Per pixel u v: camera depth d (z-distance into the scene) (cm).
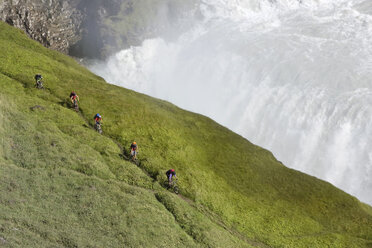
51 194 2789
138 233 2769
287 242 3769
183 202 3681
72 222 2533
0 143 3206
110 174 3619
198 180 4291
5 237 1953
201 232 3238
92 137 4253
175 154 4694
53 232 2275
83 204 2841
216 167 4888
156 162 4281
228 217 3866
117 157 4062
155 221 3055
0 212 2222
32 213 2403
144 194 3450
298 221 4262
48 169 3172
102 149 4072
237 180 4753
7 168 2878
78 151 3750
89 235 2453
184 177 4228
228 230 3641
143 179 3831
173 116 6138
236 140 5994
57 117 4416
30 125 3838
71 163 3447
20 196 2570
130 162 4106
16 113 3978
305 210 4562
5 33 7231
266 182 4975
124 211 2989
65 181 3077
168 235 2944
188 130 5712
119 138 4572
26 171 2973
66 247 2186
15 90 4766
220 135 5991
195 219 3444
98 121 4503
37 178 2927
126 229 2745
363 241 4153
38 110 4362
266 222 4041
